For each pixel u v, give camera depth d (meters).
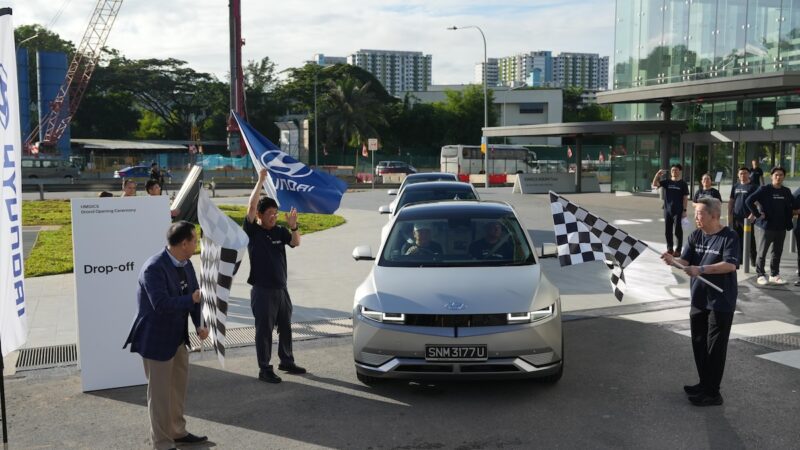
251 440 4.75
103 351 5.89
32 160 44.44
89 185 42.38
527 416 5.09
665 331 7.51
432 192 12.00
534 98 98.62
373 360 5.41
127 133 84.00
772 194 9.85
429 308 5.30
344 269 11.88
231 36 31.83
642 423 4.92
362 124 75.94
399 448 4.57
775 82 19.17
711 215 5.29
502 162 58.16
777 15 20.89
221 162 59.84
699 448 4.48
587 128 28.92
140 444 4.75
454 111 87.06
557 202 6.07
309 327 7.86
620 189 30.89
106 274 5.86
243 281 10.80
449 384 5.85
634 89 25.02
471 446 4.57
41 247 14.76
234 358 6.72
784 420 4.95
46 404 5.55
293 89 82.94
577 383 5.81
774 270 9.99
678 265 5.30
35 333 7.71
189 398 5.60
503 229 6.62
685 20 24.39
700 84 21.64
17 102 4.93
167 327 4.44
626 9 27.55
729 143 24.23
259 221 5.98
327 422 5.04
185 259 4.54
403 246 6.48
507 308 5.27
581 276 10.95
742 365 6.27
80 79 68.81
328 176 6.97
